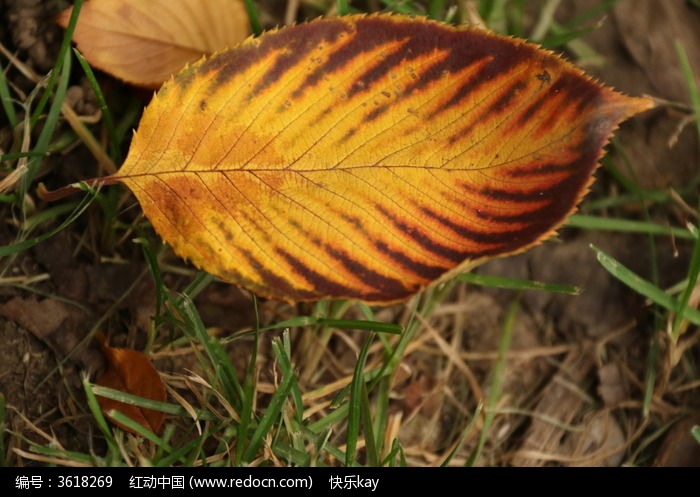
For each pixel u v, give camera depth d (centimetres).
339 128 29
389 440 32
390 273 28
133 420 30
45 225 31
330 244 28
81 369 31
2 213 31
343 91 28
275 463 30
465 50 28
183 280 32
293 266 28
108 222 31
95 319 31
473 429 32
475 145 28
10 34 31
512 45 28
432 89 28
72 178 32
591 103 28
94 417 30
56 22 30
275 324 31
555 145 28
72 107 32
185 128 28
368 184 29
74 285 31
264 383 32
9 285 31
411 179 29
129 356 30
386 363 31
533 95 28
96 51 30
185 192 29
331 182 29
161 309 31
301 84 28
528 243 28
